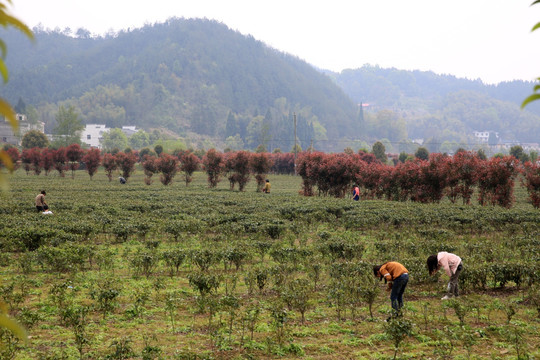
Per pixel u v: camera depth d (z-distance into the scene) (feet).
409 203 107.45
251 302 38.22
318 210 90.68
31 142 330.34
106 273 47.62
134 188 150.61
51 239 55.57
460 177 114.42
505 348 28.73
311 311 36.35
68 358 25.36
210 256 48.03
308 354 27.48
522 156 233.55
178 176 242.99
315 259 52.11
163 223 71.51
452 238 66.49
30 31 5.68
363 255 57.93
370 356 27.04
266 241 60.39
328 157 138.00
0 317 5.82
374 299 37.96
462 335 27.89
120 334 30.04
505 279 42.63
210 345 28.25
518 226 73.26
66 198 106.93
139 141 553.64
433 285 44.80
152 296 39.52
